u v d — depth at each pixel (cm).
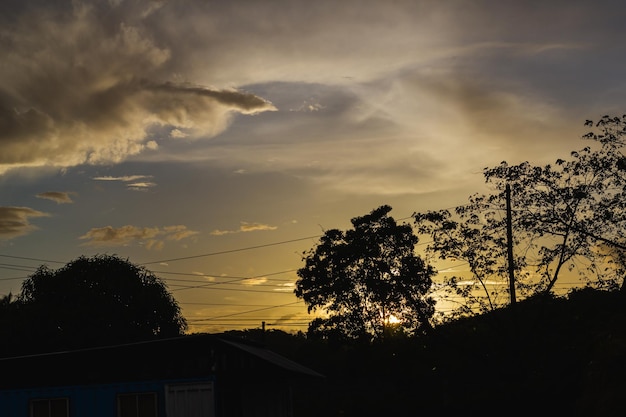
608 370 2872
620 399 2623
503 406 3581
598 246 3653
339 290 5325
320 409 4531
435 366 4166
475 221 3891
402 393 4450
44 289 5988
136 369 2539
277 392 3120
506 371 3688
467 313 3844
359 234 5109
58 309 5822
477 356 3816
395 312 4762
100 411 2536
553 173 3719
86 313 5822
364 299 5297
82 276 6078
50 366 2609
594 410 2783
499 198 3834
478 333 3878
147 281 6438
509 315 3788
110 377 2558
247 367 2669
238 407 2650
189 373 2491
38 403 2586
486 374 3825
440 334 4012
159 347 2538
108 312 5925
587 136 3594
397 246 4922
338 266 5353
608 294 3791
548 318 3681
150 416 2497
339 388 5178
